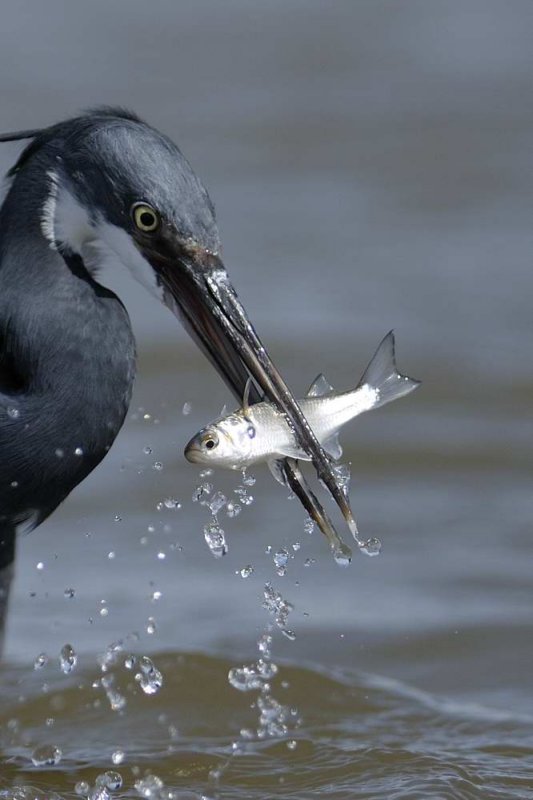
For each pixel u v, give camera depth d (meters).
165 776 9.81
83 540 13.19
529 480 14.11
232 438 8.48
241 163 21.55
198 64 24.95
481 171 21.16
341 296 17.66
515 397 15.55
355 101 23.73
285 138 22.38
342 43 26.03
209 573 12.76
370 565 12.84
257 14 27.42
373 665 11.49
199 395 15.45
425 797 9.35
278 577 12.70
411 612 12.17
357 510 13.63
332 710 10.77
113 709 10.83
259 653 11.56
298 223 19.62
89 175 9.19
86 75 24.08
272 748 10.21
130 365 9.50
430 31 26.56
